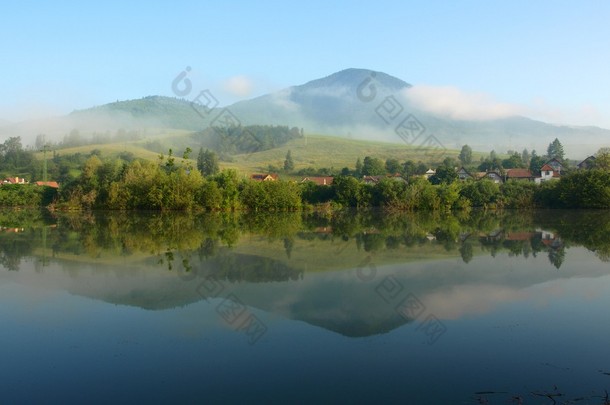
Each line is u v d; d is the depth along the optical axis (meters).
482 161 164.62
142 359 15.63
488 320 19.41
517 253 36.59
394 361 15.25
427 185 97.50
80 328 18.75
